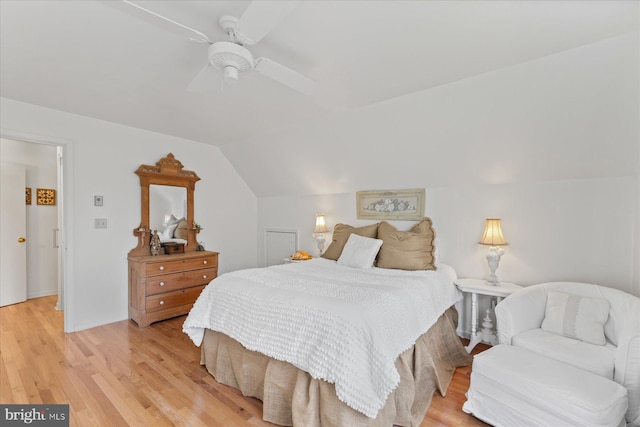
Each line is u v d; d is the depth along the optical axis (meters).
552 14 1.50
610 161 2.21
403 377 1.70
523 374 1.56
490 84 2.14
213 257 3.82
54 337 2.87
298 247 4.45
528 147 2.41
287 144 3.67
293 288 2.03
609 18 1.50
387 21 1.59
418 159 3.00
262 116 3.04
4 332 2.98
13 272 3.89
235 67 1.58
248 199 4.86
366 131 2.98
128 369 2.29
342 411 1.46
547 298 2.18
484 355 1.76
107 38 1.81
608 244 2.30
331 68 2.08
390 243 3.00
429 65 2.01
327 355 1.50
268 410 1.74
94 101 2.73
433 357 2.13
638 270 2.11
